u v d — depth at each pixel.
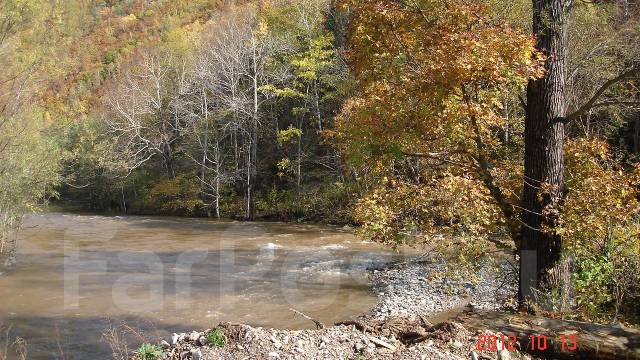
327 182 29.67
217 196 32.41
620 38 14.46
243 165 34.44
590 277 7.32
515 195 8.81
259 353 5.38
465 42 7.32
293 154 32.38
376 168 9.30
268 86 29.92
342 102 26.83
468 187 7.91
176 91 37.28
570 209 7.53
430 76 7.69
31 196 19.73
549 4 8.06
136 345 8.76
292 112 30.89
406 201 8.41
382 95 8.65
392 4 8.73
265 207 31.36
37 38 19.59
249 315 10.70
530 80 8.24
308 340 5.65
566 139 8.98
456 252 8.33
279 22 34.25
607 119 16.55
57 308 11.20
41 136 21.48
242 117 32.81
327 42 28.20
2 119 18.25
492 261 8.71
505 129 10.92
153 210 38.50
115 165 37.56
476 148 9.41
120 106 38.06
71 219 31.91
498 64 7.12
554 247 7.96
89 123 43.41
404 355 5.28
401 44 8.74
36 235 23.50
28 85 19.34
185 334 6.09
